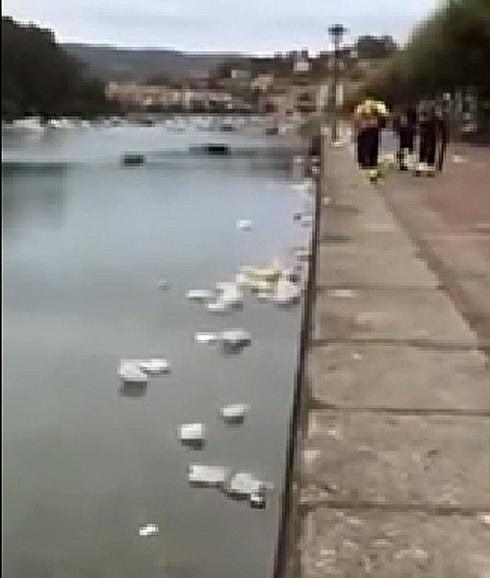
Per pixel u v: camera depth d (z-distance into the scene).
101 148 63.66
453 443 4.32
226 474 5.50
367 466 4.04
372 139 30.36
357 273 9.57
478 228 14.23
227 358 8.77
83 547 4.47
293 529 3.45
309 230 18.95
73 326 8.55
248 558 4.45
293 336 9.72
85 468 5.28
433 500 3.69
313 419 4.66
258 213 23.98
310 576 3.09
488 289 8.68
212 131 123.81
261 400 7.20
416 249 11.66
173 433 6.29
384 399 5.02
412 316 7.34
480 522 3.50
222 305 11.55
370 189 22.61
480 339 6.52
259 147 72.38
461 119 69.31
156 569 4.36
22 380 5.68
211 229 20.44
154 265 14.62
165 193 30.05
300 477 3.91
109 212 20.67
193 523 4.86
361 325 6.94
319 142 53.72
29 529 4.48
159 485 5.32
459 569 3.14
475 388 5.25
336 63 64.00
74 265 12.48
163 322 10.16
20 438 5.21
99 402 6.64
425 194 21.11
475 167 33.22
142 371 7.87
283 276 13.65
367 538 3.36
